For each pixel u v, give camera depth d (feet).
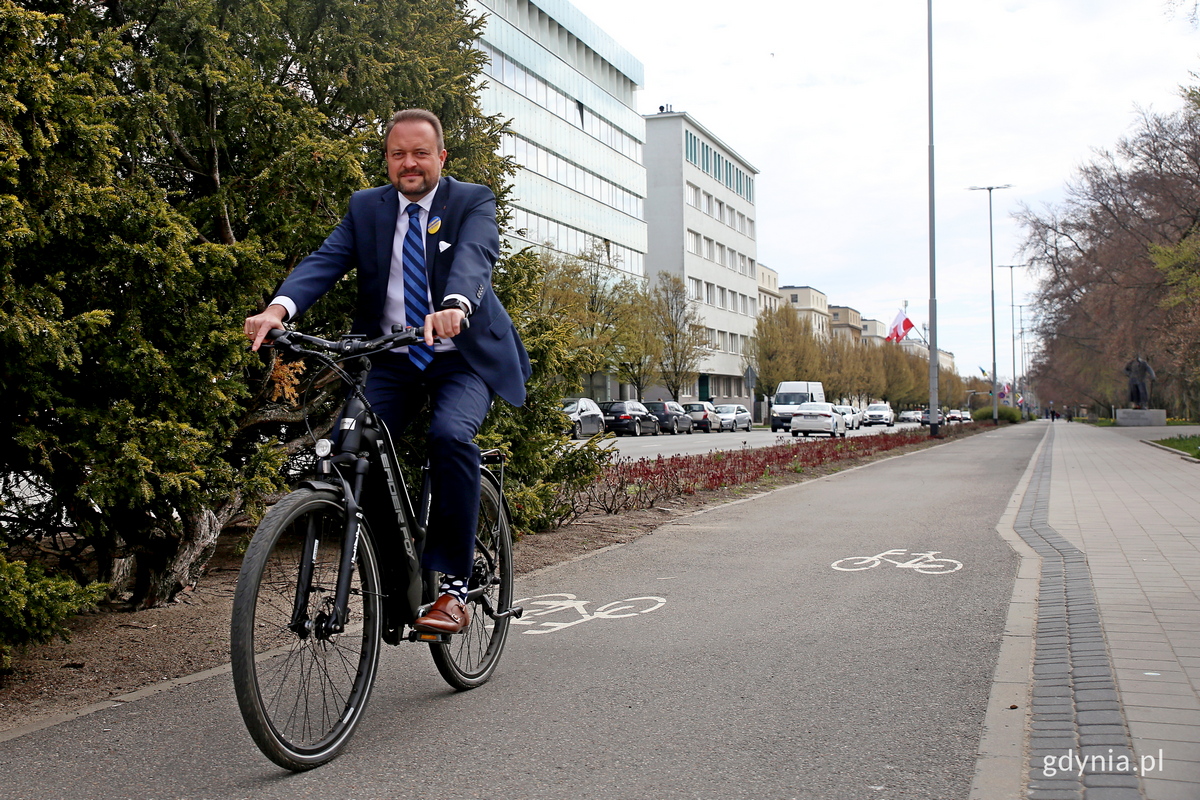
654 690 14.40
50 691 14.42
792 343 248.52
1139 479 54.75
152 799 10.40
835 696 14.03
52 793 10.59
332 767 11.32
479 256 12.41
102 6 18.90
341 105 22.86
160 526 19.25
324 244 12.84
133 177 17.35
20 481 17.07
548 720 13.01
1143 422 190.90
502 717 13.15
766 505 41.04
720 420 183.93
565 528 32.65
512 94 159.43
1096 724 12.40
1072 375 204.03
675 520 35.53
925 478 56.90
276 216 19.98
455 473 12.75
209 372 17.65
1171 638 16.84
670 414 161.48
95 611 18.81
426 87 23.72
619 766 11.32
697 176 257.14
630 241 209.56
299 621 10.94
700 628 18.47
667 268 245.65
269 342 11.76
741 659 16.15
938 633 17.88
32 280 15.67
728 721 12.94
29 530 17.66
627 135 209.56
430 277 12.87
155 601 19.48
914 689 14.34
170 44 19.31
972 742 12.03
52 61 15.61
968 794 10.39
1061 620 18.52
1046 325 180.55
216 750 11.93
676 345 199.11
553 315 27.58
